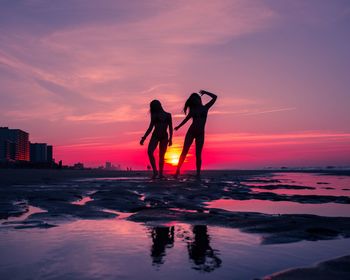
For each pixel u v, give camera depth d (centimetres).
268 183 1359
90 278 205
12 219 417
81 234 330
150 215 437
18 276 208
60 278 204
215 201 683
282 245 293
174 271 218
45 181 1211
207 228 366
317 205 631
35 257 248
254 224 381
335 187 1167
